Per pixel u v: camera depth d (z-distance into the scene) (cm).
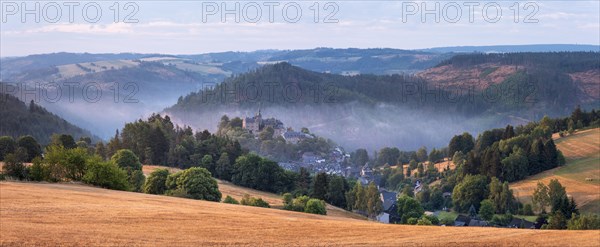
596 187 15725
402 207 12756
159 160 17500
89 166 9638
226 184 15300
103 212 6097
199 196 10538
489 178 17288
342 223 5825
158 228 5341
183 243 4747
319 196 14362
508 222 13550
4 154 13912
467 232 5100
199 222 5709
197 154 17262
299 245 4722
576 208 13275
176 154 17275
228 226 5531
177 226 5466
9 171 9462
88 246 4544
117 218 5772
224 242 4809
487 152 18250
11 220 5434
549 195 14350
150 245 4644
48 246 4500
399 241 4788
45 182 9394
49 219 5575
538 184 14575
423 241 4728
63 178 9688
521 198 15612
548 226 11938
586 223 10875
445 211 16100
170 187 11019
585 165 17838
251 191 14750
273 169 15450
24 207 6184
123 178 9881
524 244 4397
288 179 15612
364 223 5881
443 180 19362
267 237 5038
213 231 5266
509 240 4572
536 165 17950
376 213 13125
